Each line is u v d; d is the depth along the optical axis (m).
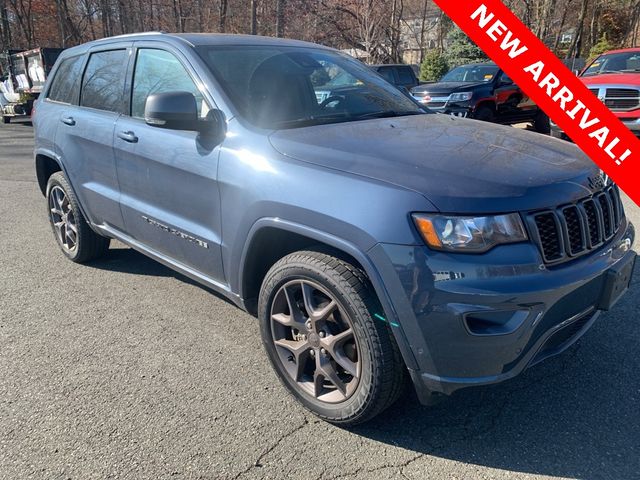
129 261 4.96
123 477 2.34
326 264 2.48
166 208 3.46
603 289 2.56
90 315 3.87
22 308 3.99
